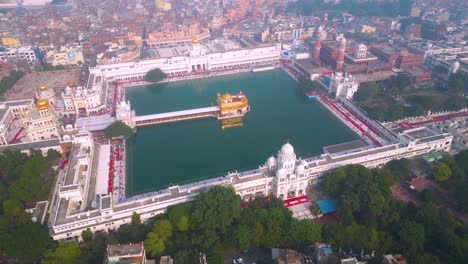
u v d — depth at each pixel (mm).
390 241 180875
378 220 199875
